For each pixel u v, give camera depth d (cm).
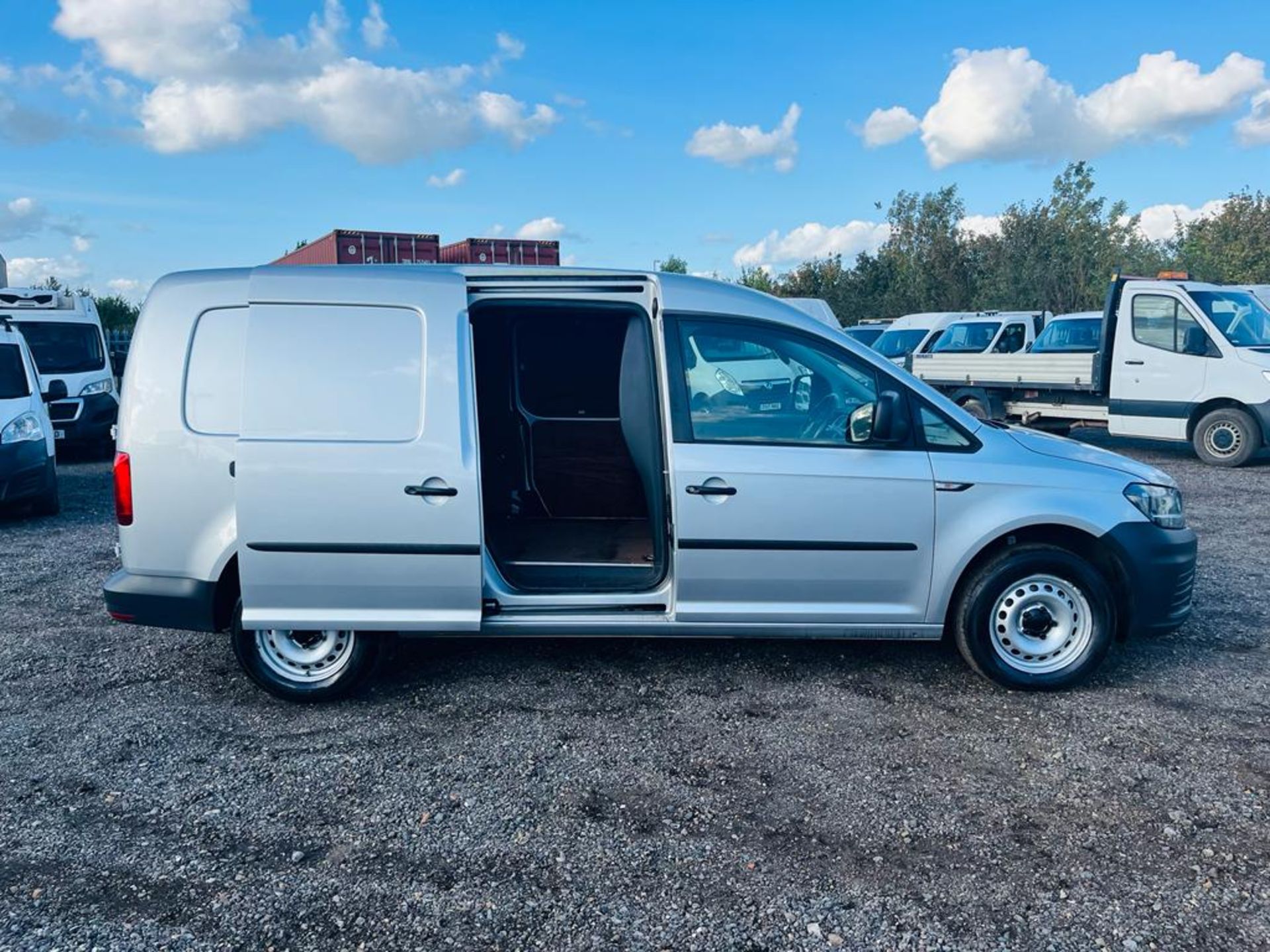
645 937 288
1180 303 1220
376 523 434
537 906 304
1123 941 285
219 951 283
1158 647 539
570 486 581
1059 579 464
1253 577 689
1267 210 3700
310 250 1748
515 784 382
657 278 467
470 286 459
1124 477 472
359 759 405
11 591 681
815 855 332
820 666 507
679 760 402
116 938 288
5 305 1500
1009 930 291
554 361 569
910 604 463
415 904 305
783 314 468
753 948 283
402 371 438
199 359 446
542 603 456
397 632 450
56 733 434
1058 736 423
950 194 3938
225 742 423
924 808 362
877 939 287
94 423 1441
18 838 344
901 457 457
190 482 443
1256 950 281
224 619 463
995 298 3481
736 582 454
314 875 321
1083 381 1300
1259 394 1155
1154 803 364
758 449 450
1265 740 417
